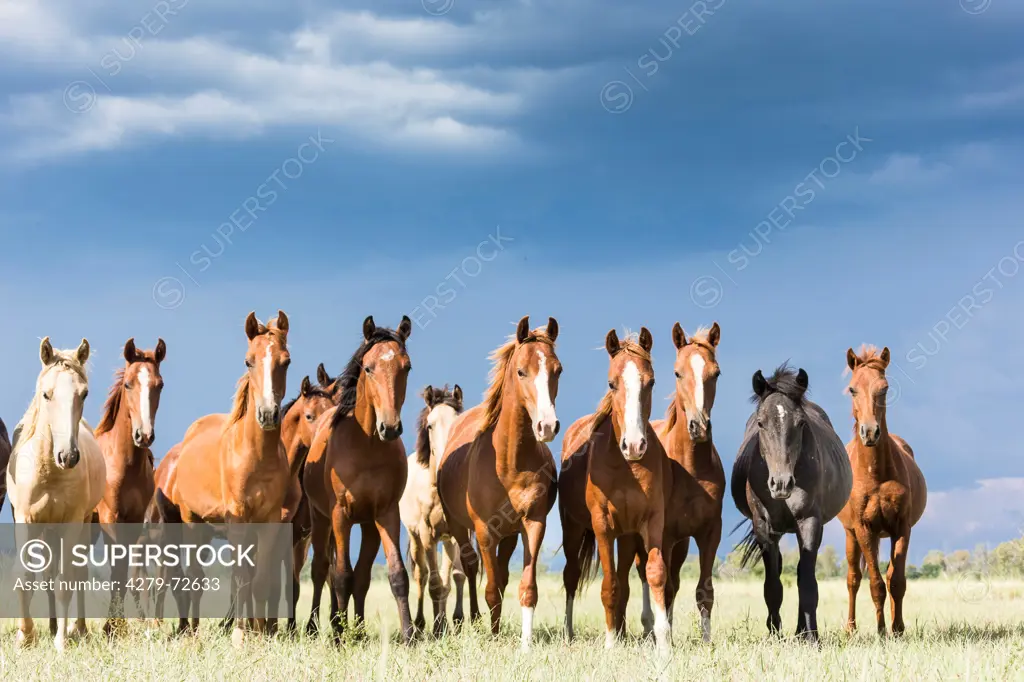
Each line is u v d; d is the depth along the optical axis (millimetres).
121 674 9758
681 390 13656
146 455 16219
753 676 9656
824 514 14039
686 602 21828
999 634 13625
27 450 13594
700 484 13875
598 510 13211
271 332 13617
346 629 12773
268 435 13570
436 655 10711
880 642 13039
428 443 17547
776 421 13039
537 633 15133
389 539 13656
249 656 11016
